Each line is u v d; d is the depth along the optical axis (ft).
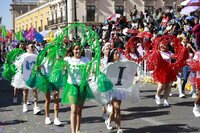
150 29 61.57
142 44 45.80
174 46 33.76
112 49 26.66
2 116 33.09
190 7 55.77
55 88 28.09
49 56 26.48
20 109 36.37
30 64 32.35
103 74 24.61
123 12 184.03
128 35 59.41
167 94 34.94
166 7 187.83
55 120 28.99
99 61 23.45
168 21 63.05
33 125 29.25
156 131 26.27
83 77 23.52
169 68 32.86
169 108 34.22
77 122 24.32
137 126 27.84
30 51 32.73
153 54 32.73
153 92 43.91
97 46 23.57
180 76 39.50
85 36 26.66
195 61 30.30
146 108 34.45
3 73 39.22
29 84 29.53
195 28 41.29
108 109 29.14
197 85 30.12
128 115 31.73
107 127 27.20
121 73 24.98
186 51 32.99
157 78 33.35
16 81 34.09
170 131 26.18
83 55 24.81
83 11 178.50
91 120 30.30
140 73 25.67
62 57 25.22
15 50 38.50
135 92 26.18
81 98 23.84
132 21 74.54
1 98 44.24
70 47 24.99
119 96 25.02
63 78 25.41
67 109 35.60
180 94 39.83
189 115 31.12
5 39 105.19
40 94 46.26
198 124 28.02
